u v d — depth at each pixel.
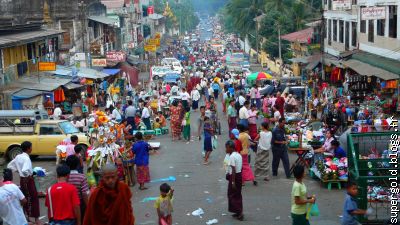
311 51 52.16
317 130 21.12
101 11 59.41
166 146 24.56
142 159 16.55
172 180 17.69
